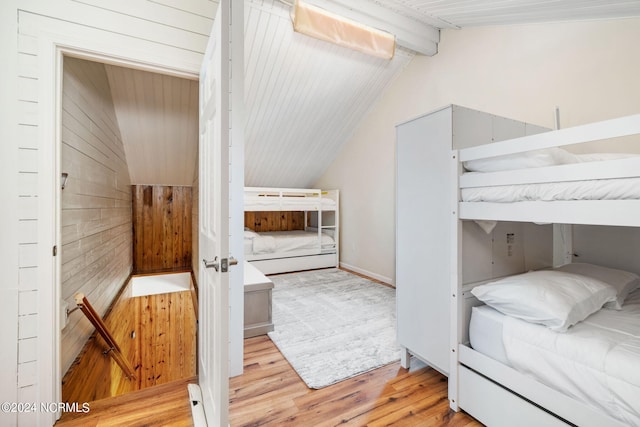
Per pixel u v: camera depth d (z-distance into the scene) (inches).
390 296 129.9
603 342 42.6
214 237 49.8
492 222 61.0
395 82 145.3
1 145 56.0
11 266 56.6
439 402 61.9
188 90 113.3
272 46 114.8
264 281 96.2
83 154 84.1
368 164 164.6
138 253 173.2
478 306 61.5
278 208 172.4
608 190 39.8
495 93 102.3
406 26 113.6
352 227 179.3
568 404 43.0
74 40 62.1
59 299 60.7
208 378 54.9
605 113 75.9
